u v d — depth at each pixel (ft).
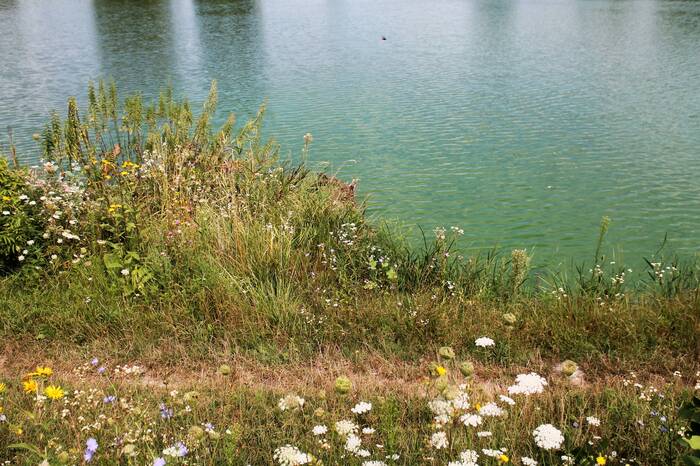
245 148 33.88
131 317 21.54
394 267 25.75
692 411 11.19
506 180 45.62
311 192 32.19
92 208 25.94
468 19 181.57
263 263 24.49
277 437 14.90
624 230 36.78
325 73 94.68
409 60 107.24
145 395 17.08
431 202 40.91
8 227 24.12
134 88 81.92
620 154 52.26
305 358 19.99
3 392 16.49
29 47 124.06
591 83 83.97
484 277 25.85
